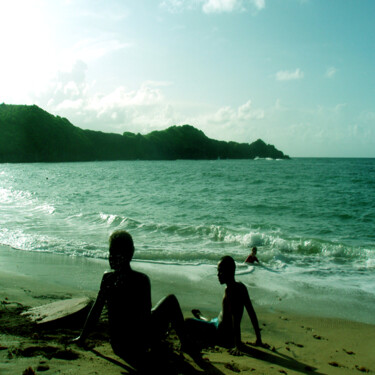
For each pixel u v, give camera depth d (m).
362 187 39.50
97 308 3.36
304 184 43.44
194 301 7.07
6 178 55.19
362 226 17.92
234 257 10.97
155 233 14.60
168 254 10.84
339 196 30.64
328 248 12.14
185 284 8.16
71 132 195.50
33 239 12.55
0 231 13.96
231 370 3.61
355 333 5.74
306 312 6.75
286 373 3.76
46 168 99.62
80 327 4.65
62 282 7.70
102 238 13.12
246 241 13.05
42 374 2.90
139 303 3.11
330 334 5.67
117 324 3.14
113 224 16.14
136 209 22.09
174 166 114.00
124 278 3.10
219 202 25.91
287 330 5.79
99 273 8.62
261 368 3.82
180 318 3.65
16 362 3.15
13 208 21.33
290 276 9.30
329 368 4.16
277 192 33.88
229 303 4.52
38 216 18.20
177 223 17.50
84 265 9.42
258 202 26.17
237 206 24.02
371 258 11.37
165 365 3.33
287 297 7.63
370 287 8.39
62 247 11.46
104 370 3.12
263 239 13.07
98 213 18.47
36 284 7.36
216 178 54.44
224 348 4.59
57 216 18.31
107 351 3.75
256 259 10.53
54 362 3.23
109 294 3.16
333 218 20.28
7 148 158.75
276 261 10.79
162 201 26.23
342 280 8.98
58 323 4.56
